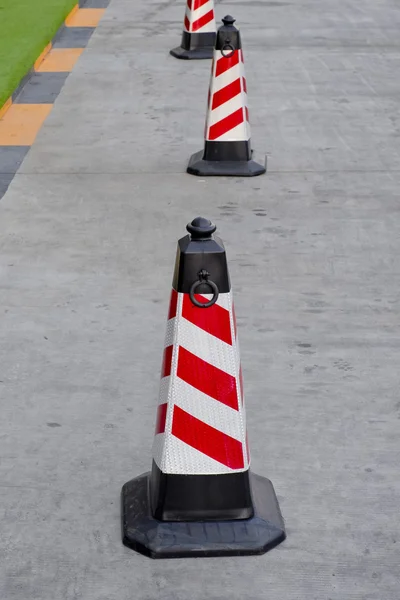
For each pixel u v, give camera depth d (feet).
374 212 26.61
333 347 19.56
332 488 15.24
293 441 16.43
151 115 35.24
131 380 18.24
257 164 29.55
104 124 34.27
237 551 13.66
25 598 12.93
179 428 13.55
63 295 21.71
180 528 13.84
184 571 13.43
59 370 18.58
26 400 17.56
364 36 47.60
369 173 29.60
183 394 13.43
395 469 15.72
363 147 31.94
